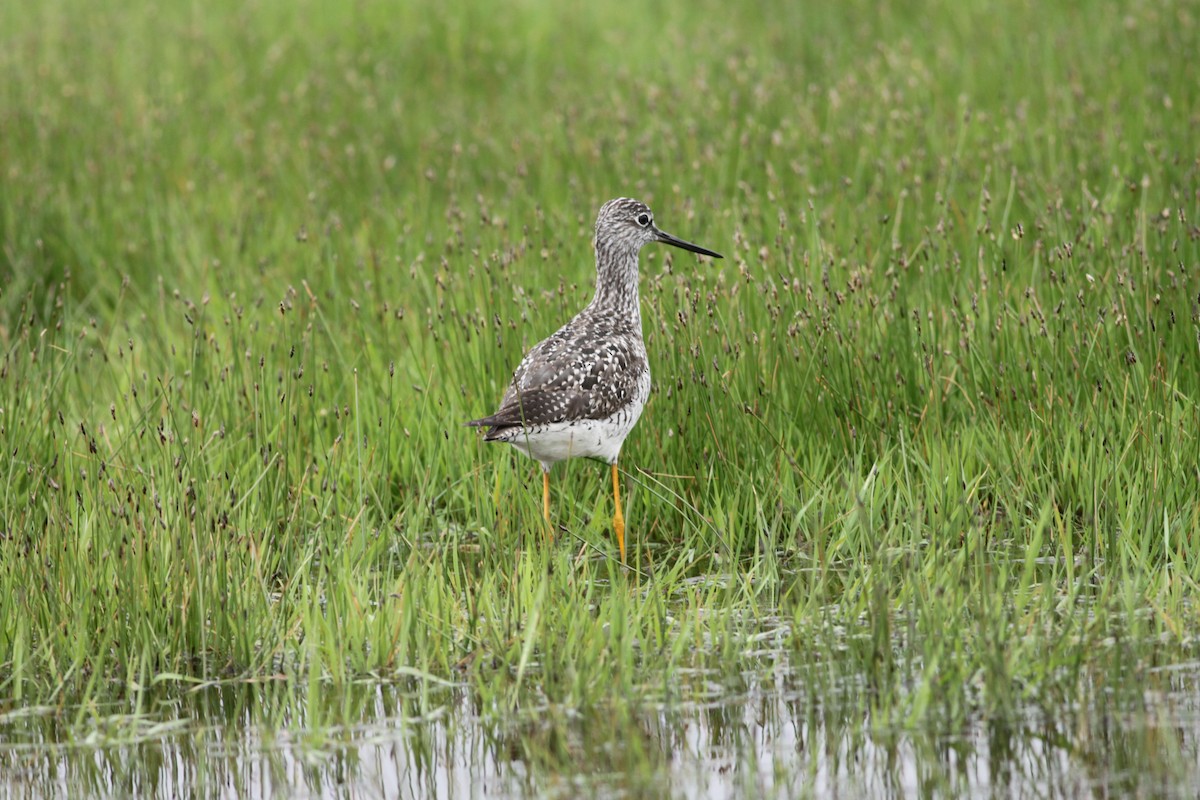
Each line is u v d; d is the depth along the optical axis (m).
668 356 13.09
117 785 8.51
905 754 8.40
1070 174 16.97
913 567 9.95
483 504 12.27
